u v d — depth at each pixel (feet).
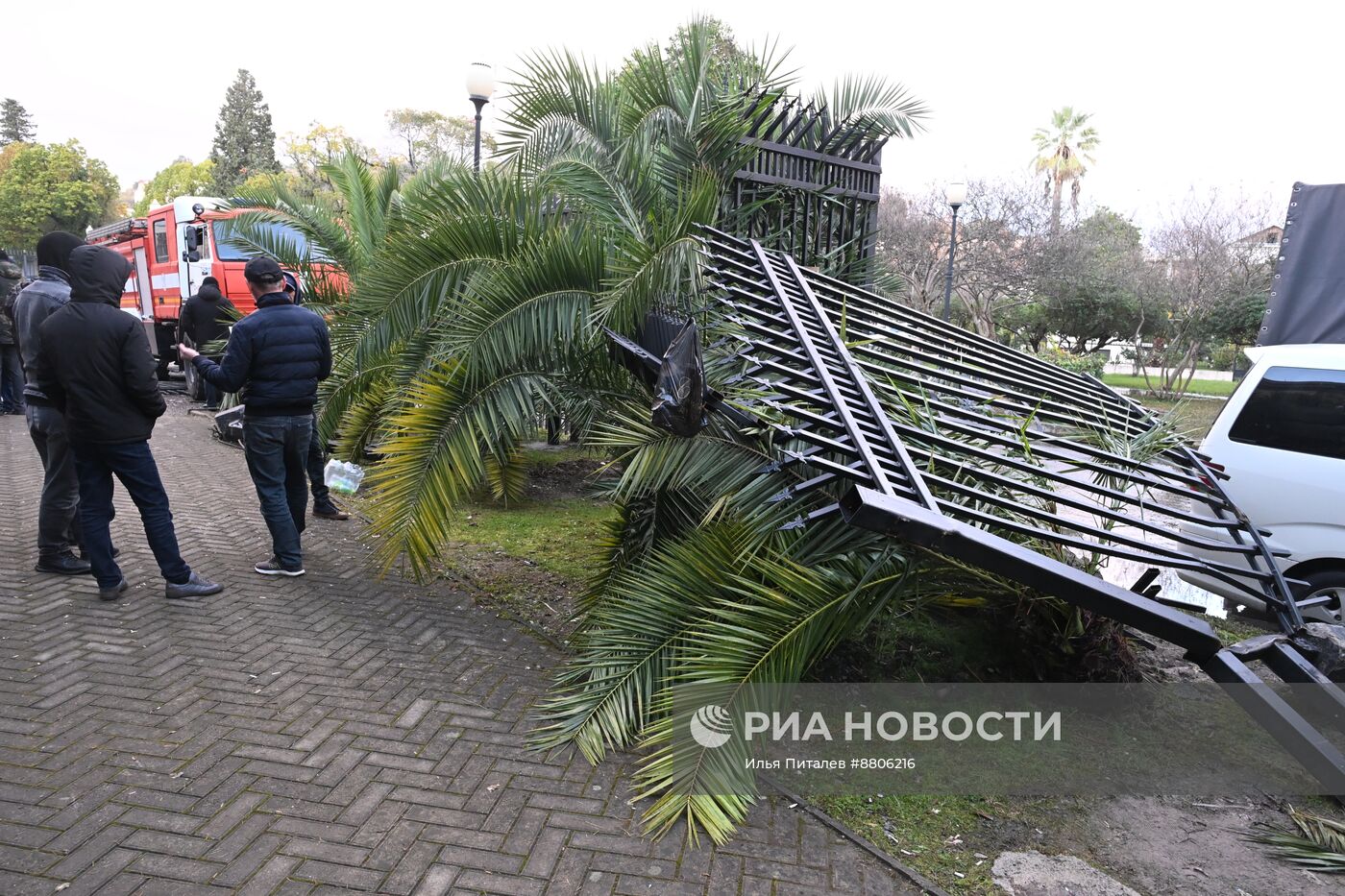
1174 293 68.44
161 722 10.46
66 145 161.07
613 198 16.76
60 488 14.75
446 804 9.22
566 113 18.52
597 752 10.24
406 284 14.75
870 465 9.54
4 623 12.93
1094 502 12.39
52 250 14.67
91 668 11.71
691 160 17.57
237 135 172.45
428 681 12.14
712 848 8.84
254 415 15.20
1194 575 15.64
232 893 7.66
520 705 11.60
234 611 14.20
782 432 10.64
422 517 12.53
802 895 8.20
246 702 11.12
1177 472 13.39
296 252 29.12
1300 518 14.79
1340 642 10.60
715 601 10.72
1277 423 15.39
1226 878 8.96
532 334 12.94
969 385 12.94
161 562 14.29
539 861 8.41
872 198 20.94
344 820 8.82
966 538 8.38
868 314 14.24
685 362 10.69
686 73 18.66
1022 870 8.84
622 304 12.26
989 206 75.46
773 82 18.76
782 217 18.67
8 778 9.08
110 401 13.11
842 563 10.55
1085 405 14.16
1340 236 22.62
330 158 30.66
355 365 18.47
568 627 14.70
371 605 15.03
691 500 12.60
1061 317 83.92
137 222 47.65
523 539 20.30
